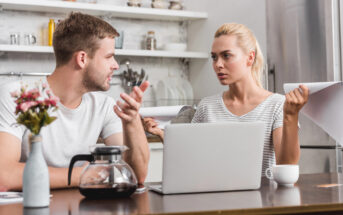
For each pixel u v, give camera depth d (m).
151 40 4.38
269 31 3.65
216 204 1.30
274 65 3.61
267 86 3.63
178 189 1.51
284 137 1.88
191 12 4.40
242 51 2.27
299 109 1.81
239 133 1.53
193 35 4.66
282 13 3.54
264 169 2.20
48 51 3.94
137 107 1.65
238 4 4.04
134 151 1.75
